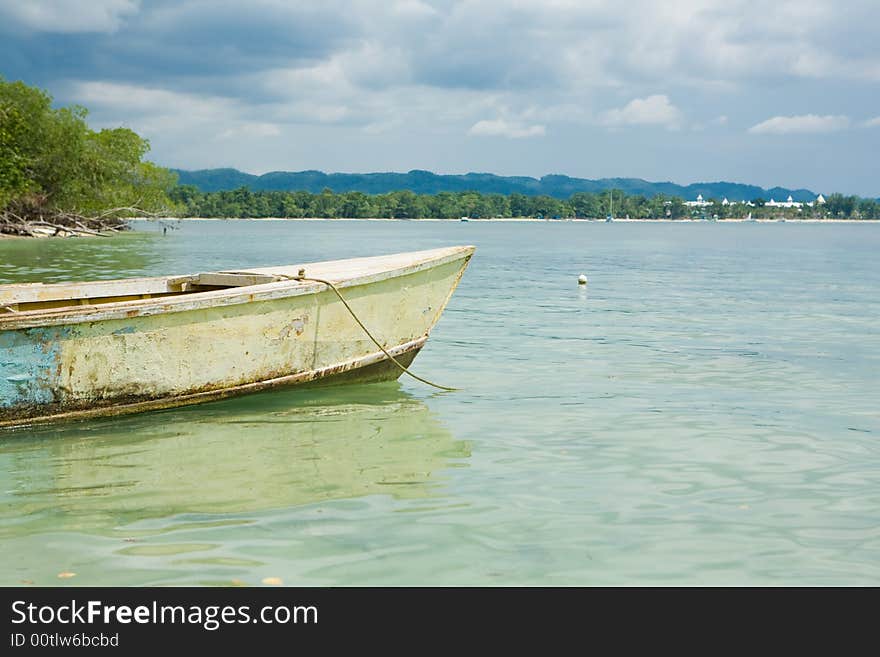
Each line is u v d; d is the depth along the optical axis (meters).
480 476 6.98
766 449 7.86
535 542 5.61
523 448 7.85
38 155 63.19
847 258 49.25
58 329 8.06
